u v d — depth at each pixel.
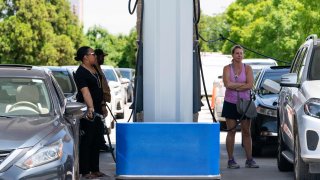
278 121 14.52
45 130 8.59
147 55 10.26
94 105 12.67
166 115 10.27
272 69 17.75
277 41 54.91
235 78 13.98
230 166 14.44
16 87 9.74
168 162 9.84
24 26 77.50
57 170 8.27
